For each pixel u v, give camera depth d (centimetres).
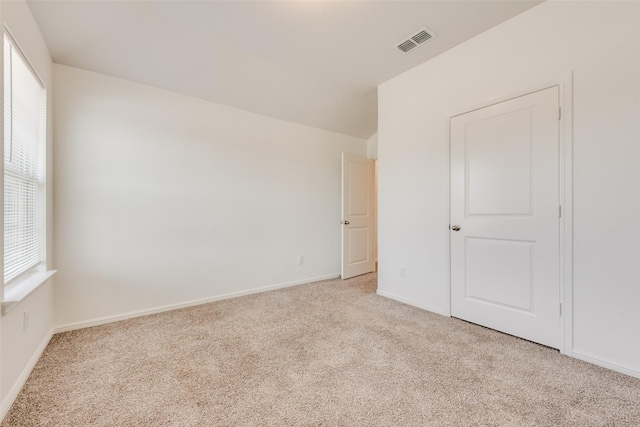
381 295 332
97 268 248
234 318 260
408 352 195
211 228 312
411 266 296
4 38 144
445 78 262
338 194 439
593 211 177
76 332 230
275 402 144
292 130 384
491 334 222
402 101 302
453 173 258
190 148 299
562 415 133
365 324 245
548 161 197
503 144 222
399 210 308
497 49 225
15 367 150
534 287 206
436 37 240
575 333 185
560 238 192
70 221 237
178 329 236
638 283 162
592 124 178
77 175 240
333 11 209
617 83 168
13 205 165
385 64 284
